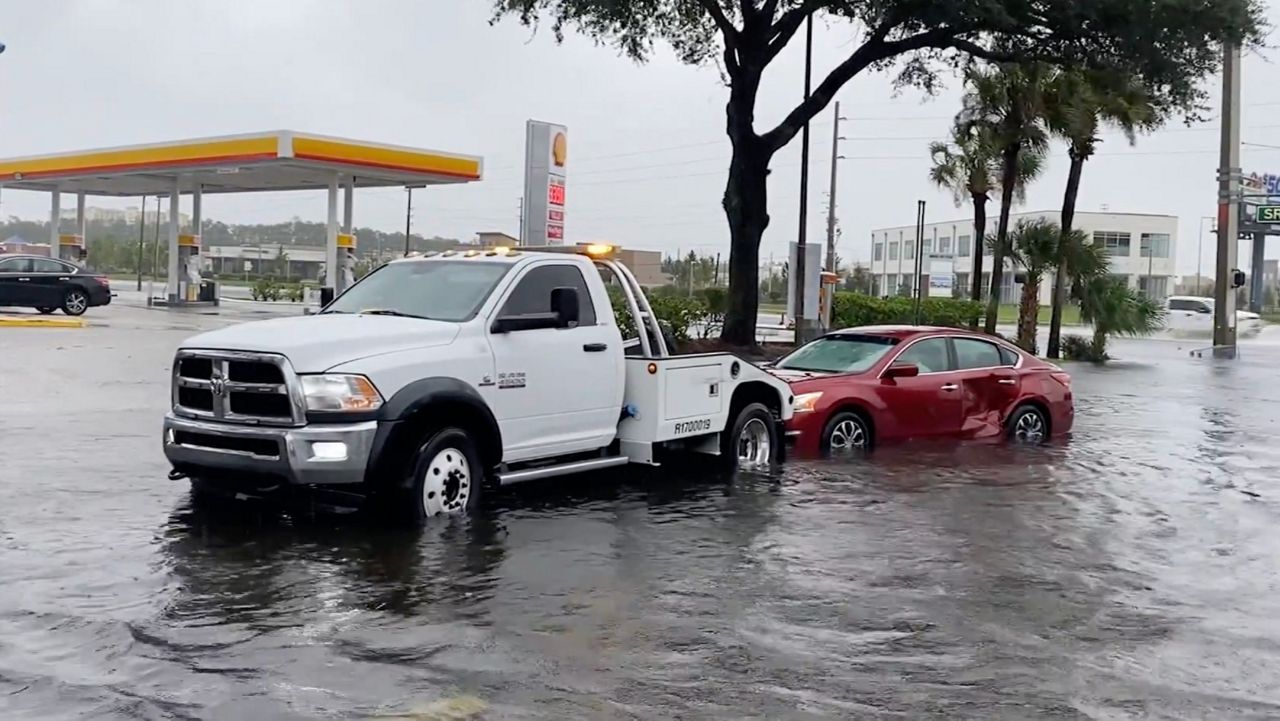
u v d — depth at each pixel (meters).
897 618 6.53
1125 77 24.59
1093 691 5.46
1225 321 37.22
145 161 39.34
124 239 99.19
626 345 10.52
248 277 86.81
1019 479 11.26
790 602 6.79
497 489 10.13
